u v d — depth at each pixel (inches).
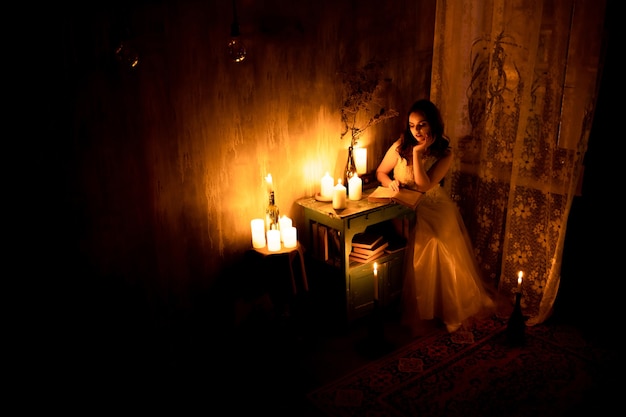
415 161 115.6
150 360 108.2
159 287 105.7
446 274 116.0
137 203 98.5
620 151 104.4
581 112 103.6
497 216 127.1
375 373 104.1
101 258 96.7
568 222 115.0
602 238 111.3
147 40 92.3
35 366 93.0
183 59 97.3
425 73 137.8
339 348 113.3
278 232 108.7
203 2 97.0
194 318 112.8
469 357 108.0
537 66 110.4
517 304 109.7
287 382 102.3
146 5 90.7
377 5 122.4
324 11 114.0
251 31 104.3
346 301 117.0
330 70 118.9
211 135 104.6
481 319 121.9
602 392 95.7
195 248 108.8
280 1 106.7
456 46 125.6
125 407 97.2
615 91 102.4
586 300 117.2
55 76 84.4
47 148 86.4
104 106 90.4
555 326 117.7
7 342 89.4
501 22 114.6
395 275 126.3
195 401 98.4
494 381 100.0
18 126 83.0
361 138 130.3
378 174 128.2
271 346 111.2
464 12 122.9
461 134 133.2
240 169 110.7
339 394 98.2
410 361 107.5
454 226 120.2
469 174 135.3
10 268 87.3
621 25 99.1
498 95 119.4
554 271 114.1
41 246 89.6
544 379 100.0
